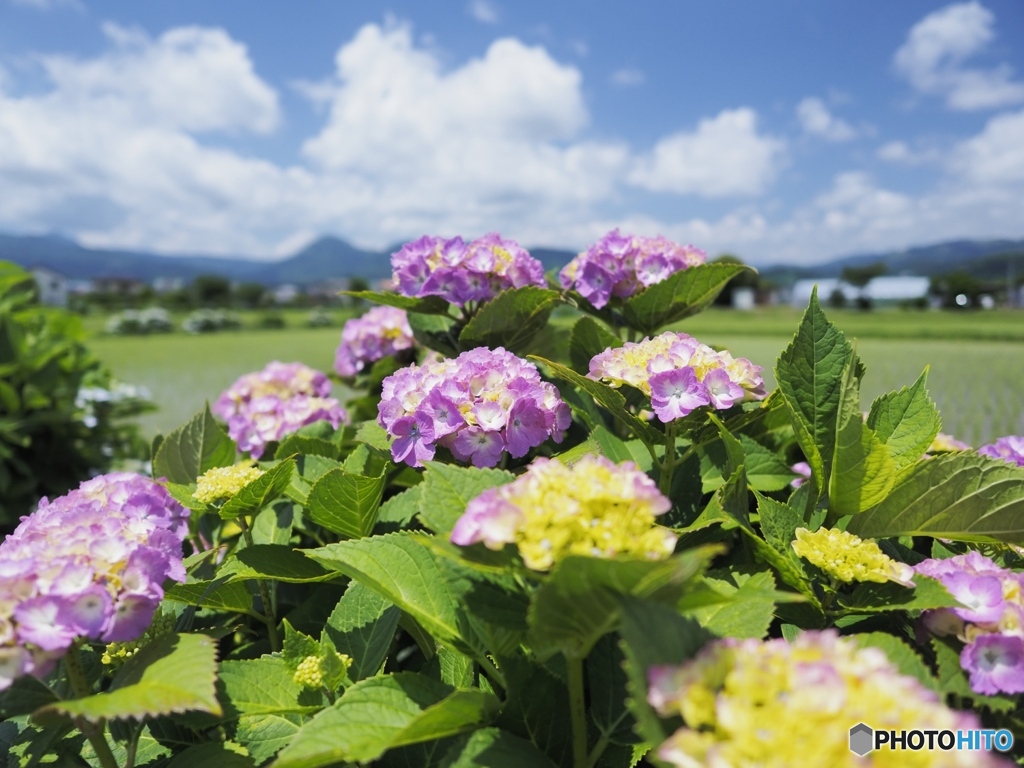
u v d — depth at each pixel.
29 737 1.97
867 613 1.87
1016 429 12.25
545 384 2.34
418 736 1.49
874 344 33.94
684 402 2.03
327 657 1.78
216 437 3.09
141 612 1.61
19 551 1.67
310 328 71.25
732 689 1.09
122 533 1.79
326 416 3.90
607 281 3.19
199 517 2.94
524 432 2.23
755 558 1.98
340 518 2.35
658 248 3.35
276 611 2.71
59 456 6.95
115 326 62.00
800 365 2.14
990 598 1.64
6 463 6.56
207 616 2.57
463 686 1.87
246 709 1.81
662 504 1.38
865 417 2.31
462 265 3.06
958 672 1.59
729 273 2.92
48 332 7.04
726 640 1.25
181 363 30.05
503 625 1.53
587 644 1.41
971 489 1.86
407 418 2.23
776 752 0.98
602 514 1.35
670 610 1.27
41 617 1.47
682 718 1.22
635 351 2.25
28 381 6.60
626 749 1.69
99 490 2.28
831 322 2.14
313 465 2.78
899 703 1.07
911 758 0.99
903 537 2.34
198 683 1.51
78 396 7.07
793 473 2.61
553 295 2.90
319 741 1.46
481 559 1.39
